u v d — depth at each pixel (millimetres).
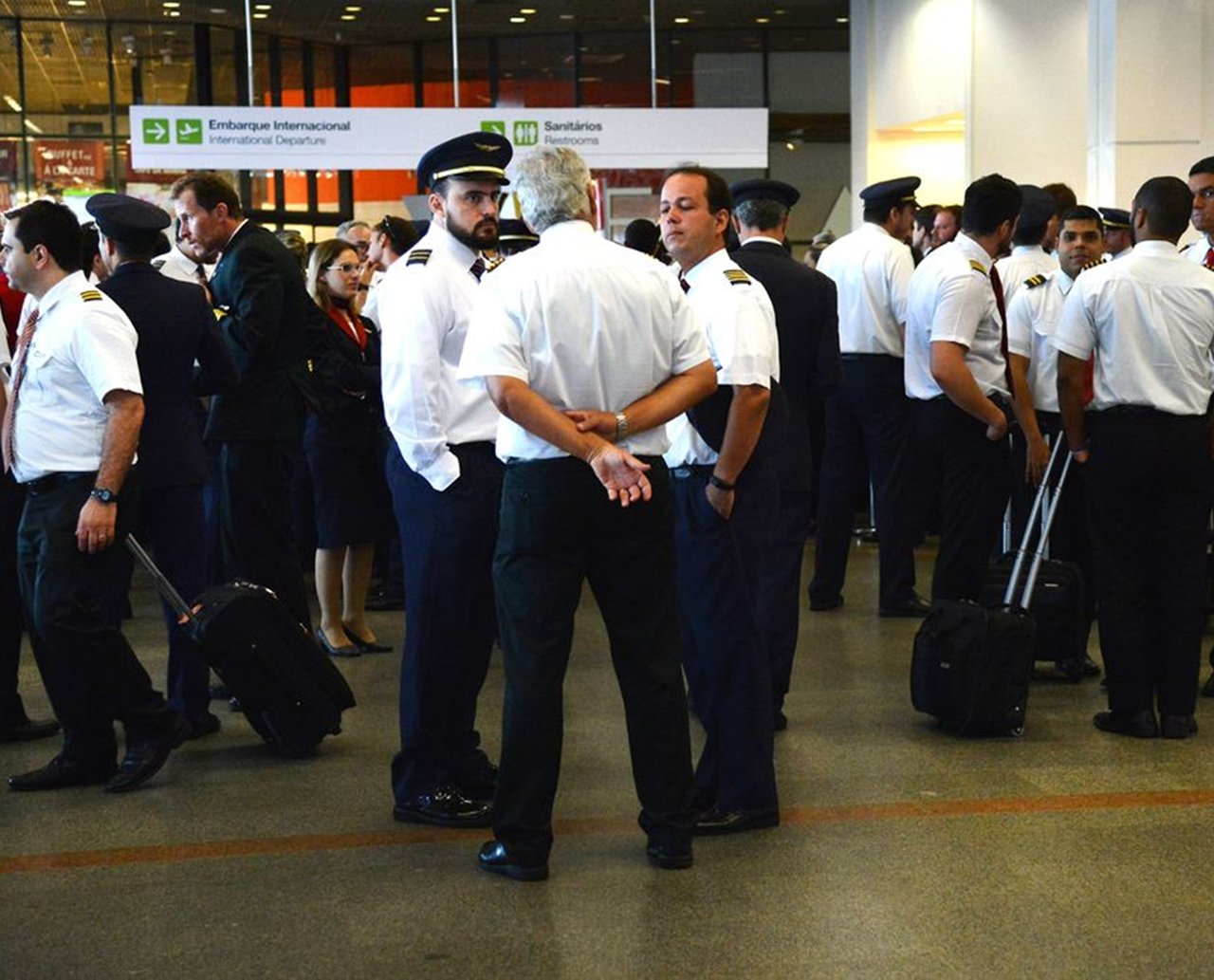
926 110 15539
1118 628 5258
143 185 18031
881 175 17078
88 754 4844
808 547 9539
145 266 5121
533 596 3871
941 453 6371
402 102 17969
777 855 4109
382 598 7820
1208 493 5191
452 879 3965
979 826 4324
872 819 4402
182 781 4898
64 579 4668
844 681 6098
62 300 4645
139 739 4859
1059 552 6379
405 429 4137
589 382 3766
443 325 4160
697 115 14641
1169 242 5156
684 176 4355
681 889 3867
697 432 4270
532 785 3938
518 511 3842
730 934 3576
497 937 3580
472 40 17875
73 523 4641
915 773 4848
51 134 17844
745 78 18141
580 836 4289
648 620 3957
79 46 17703
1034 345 6551
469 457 4230
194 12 17375
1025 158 14375
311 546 7910
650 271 3832
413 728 4410
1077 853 4094
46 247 4633
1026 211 6672
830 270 7285
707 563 4289
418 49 17906
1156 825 4309
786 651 5355
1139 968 3369
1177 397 5105
